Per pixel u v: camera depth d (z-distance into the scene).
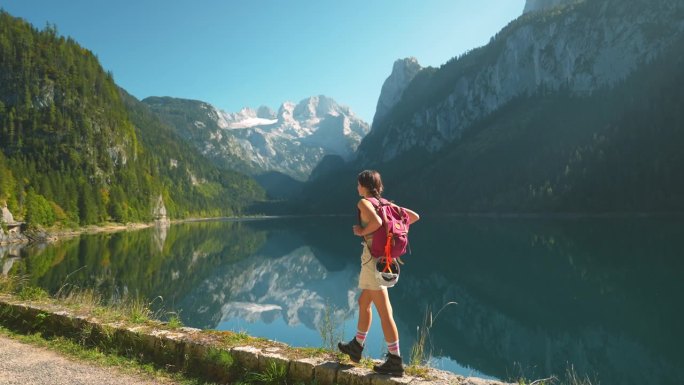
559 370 14.62
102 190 119.44
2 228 58.50
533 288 27.81
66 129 133.50
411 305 24.44
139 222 121.12
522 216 118.56
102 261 38.50
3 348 6.22
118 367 5.45
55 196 86.75
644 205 97.56
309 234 93.31
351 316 18.38
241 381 4.89
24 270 30.70
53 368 5.38
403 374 4.45
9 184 75.31
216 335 5.77
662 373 14.16
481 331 19.36
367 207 4.17
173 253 50.59
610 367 14.79
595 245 47.31
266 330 18.38
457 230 82.38
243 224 150.88
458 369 14.52
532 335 18.70
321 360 4.81
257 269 40.81
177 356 5.54
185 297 25.23
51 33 173.12
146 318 7.04
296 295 28.55
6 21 160.25
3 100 134.75
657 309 21.78
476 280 31.34
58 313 6.95
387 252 4.20
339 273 38.94
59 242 62.38
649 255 38.28
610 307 22.56
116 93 191.62
